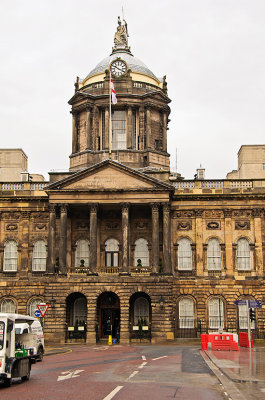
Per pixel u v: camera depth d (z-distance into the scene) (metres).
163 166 66.06
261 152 68.81
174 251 58.09
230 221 58.41
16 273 58.69
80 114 67.75
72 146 67.31
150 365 27.77
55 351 40.59
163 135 67.38
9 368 20.34
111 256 59.03
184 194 58.78
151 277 53.41
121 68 68.12
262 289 56.84
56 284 53.62
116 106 66.56
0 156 71.50
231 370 23.89
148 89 68.00
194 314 56.88
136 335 53.59
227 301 56.81
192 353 36.12
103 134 66.50
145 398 17.08
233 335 38.62
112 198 55.84
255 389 18.36
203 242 58.16
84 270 55.72
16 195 59.91
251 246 57.84
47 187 56.16
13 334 21.12
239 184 59.50
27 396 17.80
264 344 52.16
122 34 76.69
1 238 59.53
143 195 55.88
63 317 53.00
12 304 58.31
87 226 59.56
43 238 59.19
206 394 17.81
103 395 17.72
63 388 19.58
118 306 56.91
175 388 19.31
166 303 52.91
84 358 33.56
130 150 64.75
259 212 58.38
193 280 57.31
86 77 71.25
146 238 59.06
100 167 56.38
